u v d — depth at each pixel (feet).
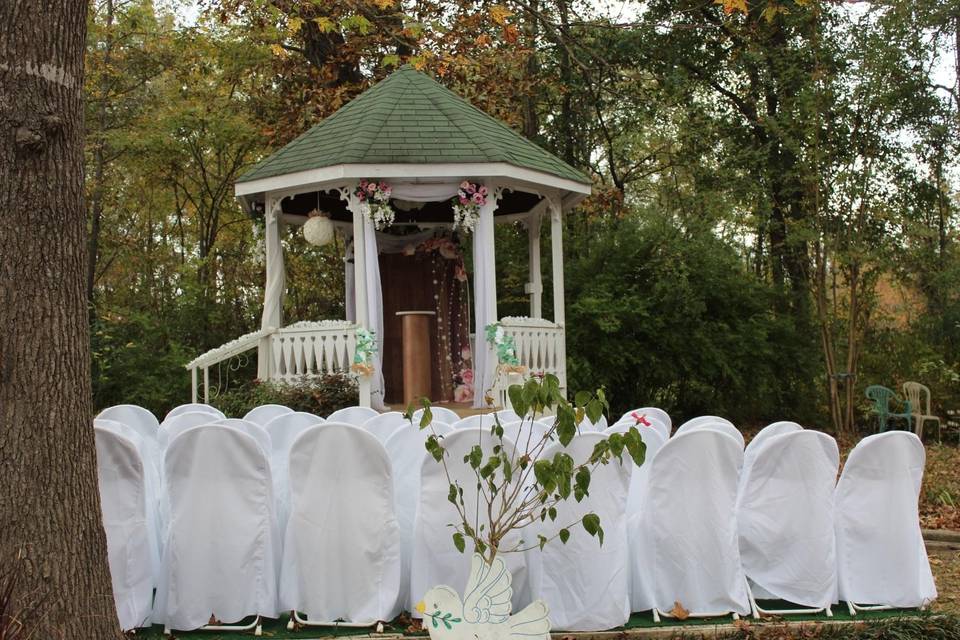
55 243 9.89
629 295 42.88
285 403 30.04
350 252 37.60
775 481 13.80
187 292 49.37
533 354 32.32
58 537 9.71
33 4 9.77
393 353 35.53
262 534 13.00
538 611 11.43
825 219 44.11
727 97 53.72
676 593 13.38
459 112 32.07
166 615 12.75
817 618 13.38
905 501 13.92
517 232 47.75
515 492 12.14
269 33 26.03
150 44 53.72
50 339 9.80
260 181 31.63
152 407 41.22
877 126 43.50
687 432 13.25
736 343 43.50
